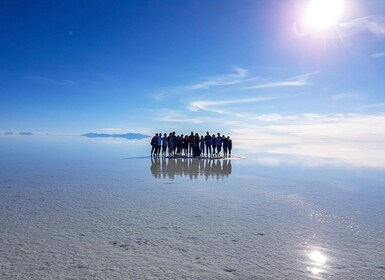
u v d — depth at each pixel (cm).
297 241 729
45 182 1478
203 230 798
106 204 1059
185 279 542
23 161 2495
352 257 643
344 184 1537
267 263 610
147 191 1292
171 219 890
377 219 916
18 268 569
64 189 1312
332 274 568
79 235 747
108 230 786
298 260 625
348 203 1120
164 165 2259
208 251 663
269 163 2597
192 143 2977
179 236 751
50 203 1062
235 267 591
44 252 644
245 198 1184
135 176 1700
